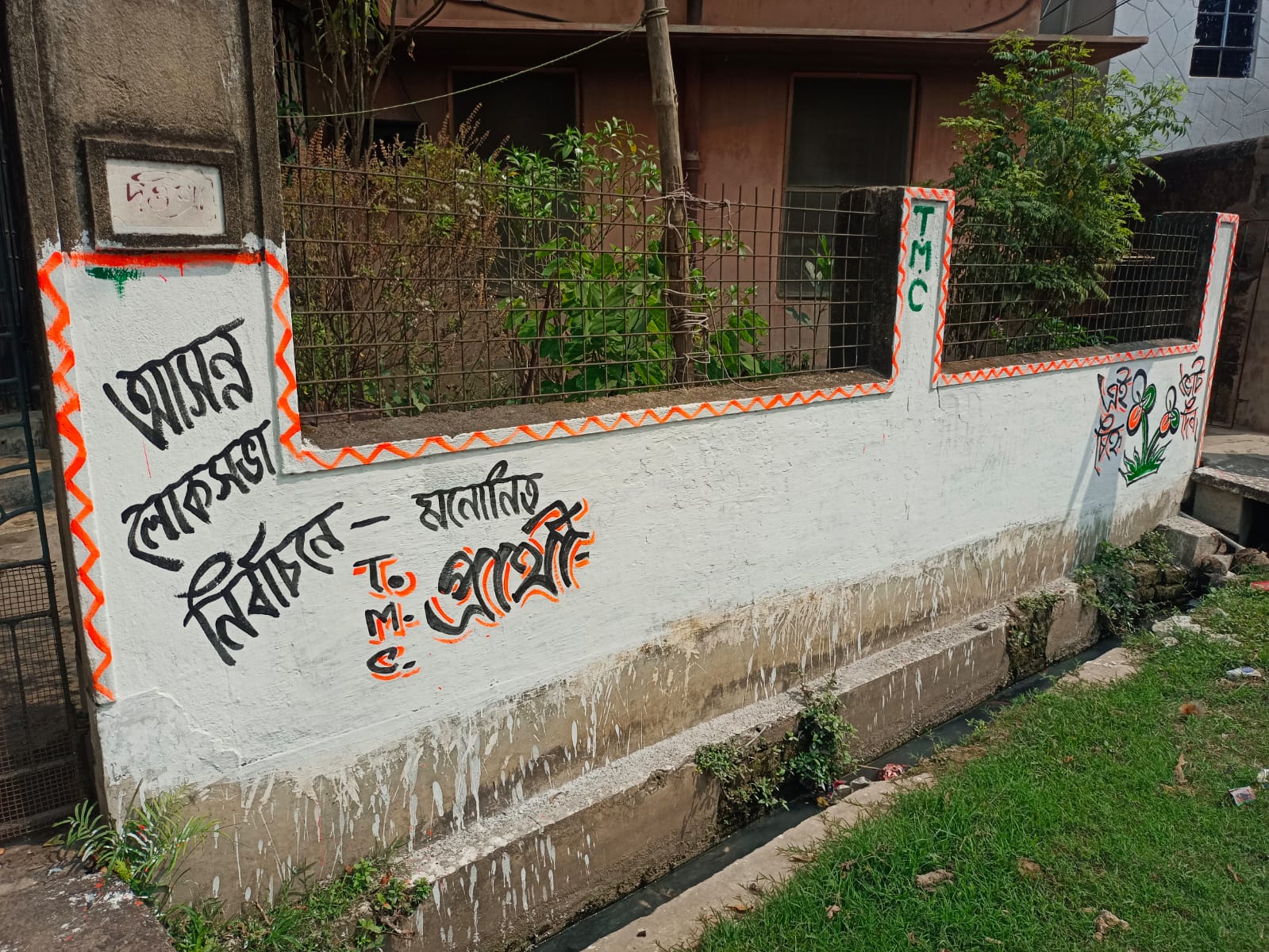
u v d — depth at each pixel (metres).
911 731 4.95
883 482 4.81
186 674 2.69
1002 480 5.55
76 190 2.31
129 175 2.38
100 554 2.48
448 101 7.60
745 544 4.22
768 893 3.35
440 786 3.33
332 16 5.33
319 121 5.91
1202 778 3.98
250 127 2.57
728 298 4.67
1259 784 3.92
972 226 5.56
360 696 3.08
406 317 3.45
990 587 5.65
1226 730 4.38
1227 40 10.66
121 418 2.46
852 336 4.84
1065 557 6.21
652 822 3.81
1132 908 3.18
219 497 2.67
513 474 3.33
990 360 5.42
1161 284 6.87
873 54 7.59
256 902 2.94
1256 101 10.84
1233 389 8.98
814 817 3.84
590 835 3.60
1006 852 3.46
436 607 3.21
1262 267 8.58
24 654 3.48
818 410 4.39
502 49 7.35
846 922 3.14
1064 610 5.88
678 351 4.16
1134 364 6.35
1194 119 10.78
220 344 2.61
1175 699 4.75
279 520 2.80
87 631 2.48
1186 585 6.73
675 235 4.05
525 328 3.86
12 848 2.69
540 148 7.82
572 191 3.77
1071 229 5.88
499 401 3.75
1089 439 6.14
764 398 4.12
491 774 3.47
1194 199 9.15
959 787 3.94
